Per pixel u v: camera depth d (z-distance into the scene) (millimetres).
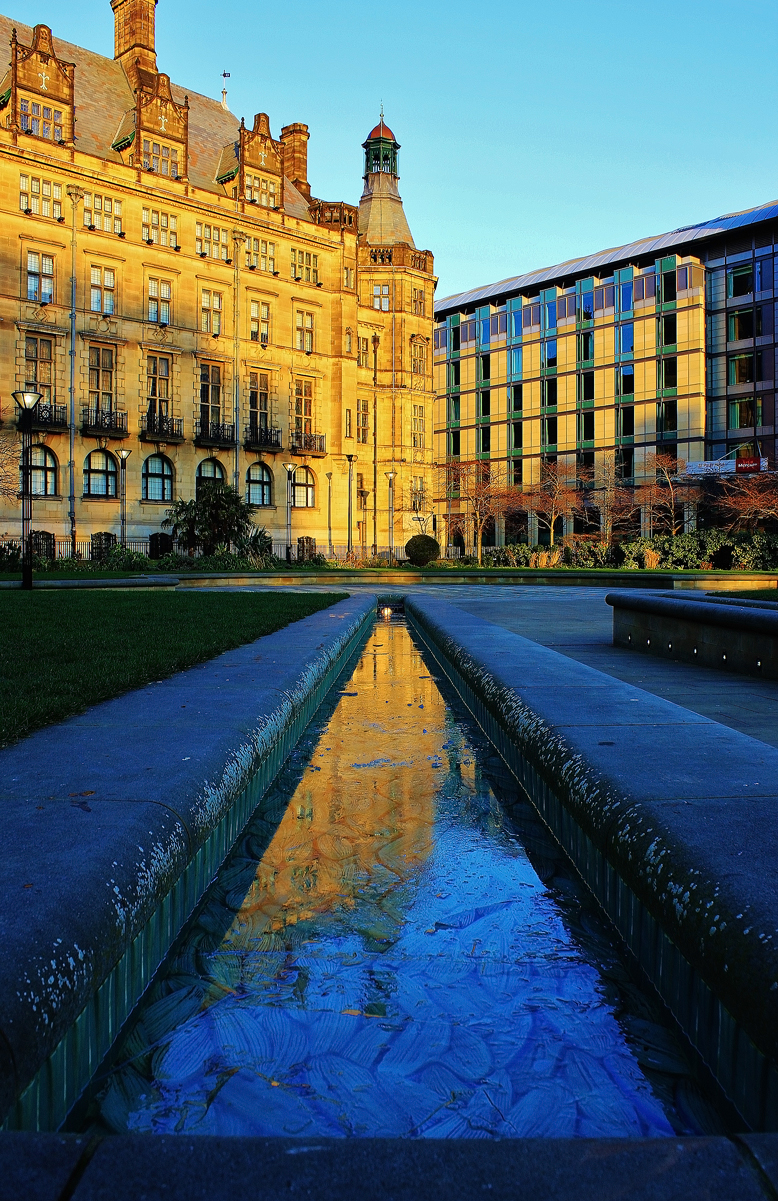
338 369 53375
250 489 50406
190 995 2561
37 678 5879
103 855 2410
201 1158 1263
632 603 10000
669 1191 1177
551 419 67688
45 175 39812
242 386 48594
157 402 44719
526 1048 2299
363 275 59688
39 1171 1225
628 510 57469
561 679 5957
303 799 4645
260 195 49250
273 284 49938
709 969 2049
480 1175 1222
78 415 41031
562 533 65312
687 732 4125
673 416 59438
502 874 3566
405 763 5422
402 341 60000
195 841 3061
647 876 2547
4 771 3398
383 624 16734
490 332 72250
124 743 3945
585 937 2988
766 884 2148
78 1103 1989
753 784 3129
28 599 16969
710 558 49406
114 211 42500
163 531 44688
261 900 3287
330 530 53281
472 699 7023
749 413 57375
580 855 3500
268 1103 2049
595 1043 2324
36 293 39781
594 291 64125
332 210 53531
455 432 75938
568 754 3781
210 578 31047
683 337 58562
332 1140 1324
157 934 2674
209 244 46969
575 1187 1190
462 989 2615
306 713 6492
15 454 37719
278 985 2631
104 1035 2186
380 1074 2166
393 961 2803
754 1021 1814
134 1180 1204
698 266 57719
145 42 47125
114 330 42469
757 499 48281
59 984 1853
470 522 65375
